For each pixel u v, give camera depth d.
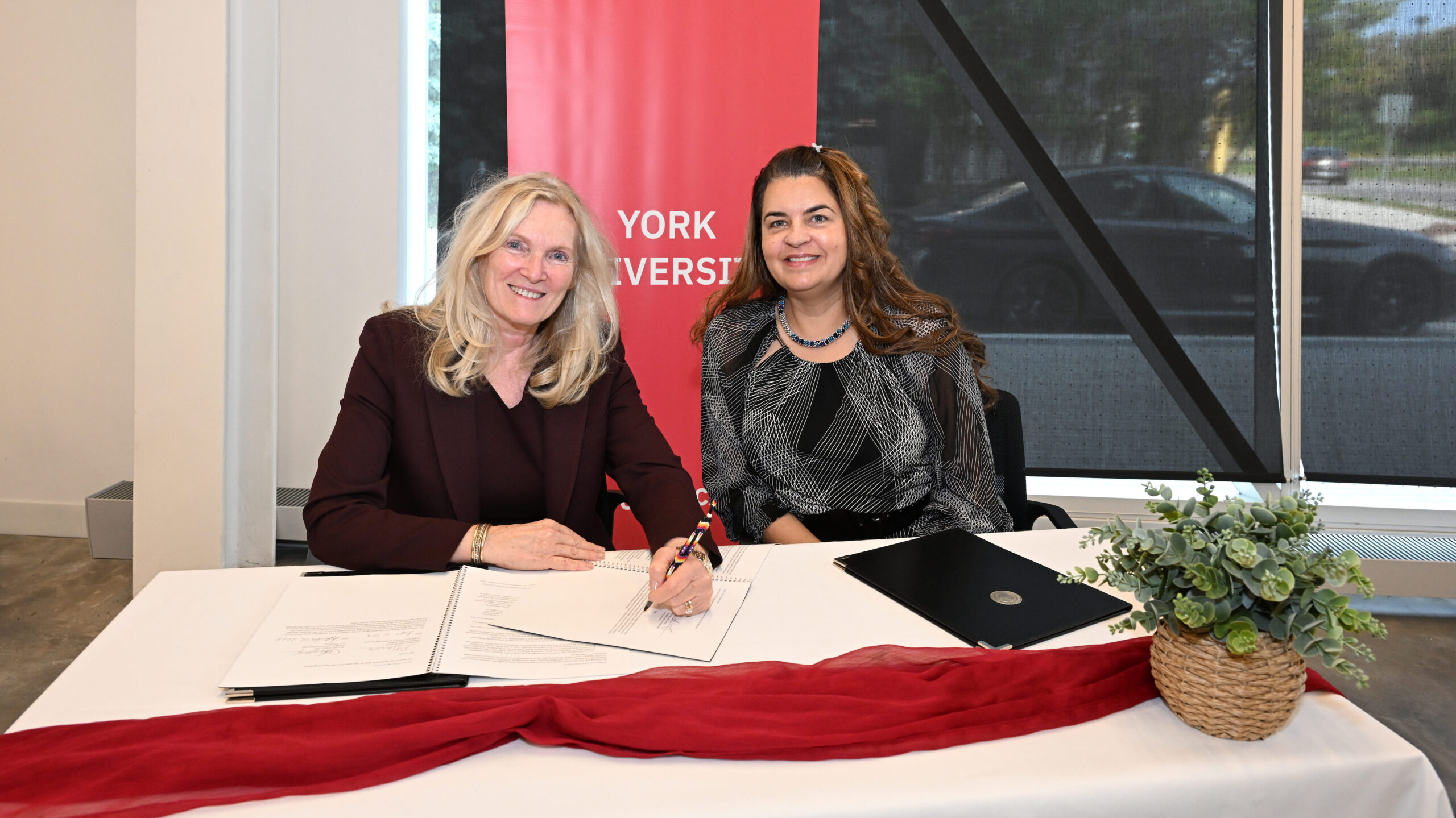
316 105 3.29
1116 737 0.93
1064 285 3.33
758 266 2.12
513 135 2.96
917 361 1.98
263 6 2.67
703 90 2.95
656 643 1.13
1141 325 3.32
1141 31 3.20
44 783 0.83
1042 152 3.28
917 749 0.91
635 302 3.04
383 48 3.27
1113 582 0.96
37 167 3.36
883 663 1.08
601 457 1.79
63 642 2.74
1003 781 0.85
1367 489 3.44
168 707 0.98
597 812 0.81
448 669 1.04
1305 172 3.18
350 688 1.01
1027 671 1.04
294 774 0.85
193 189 2.66
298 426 3.48
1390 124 3.13
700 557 1.39
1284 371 3.24
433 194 3.48
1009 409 2.14
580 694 0.99
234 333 2.77
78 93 3.32
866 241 1.98
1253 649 0.86
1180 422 3.35
